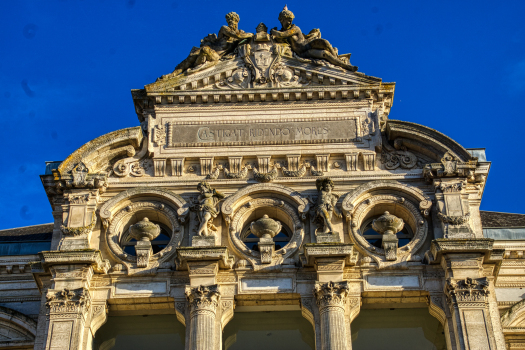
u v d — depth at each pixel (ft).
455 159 135.54
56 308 123.34
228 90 144.46
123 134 139.23
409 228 135.85
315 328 123.85
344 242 131.34
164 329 134.31
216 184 137.80
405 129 138.72
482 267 126.31
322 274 126.00
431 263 128.47
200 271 126.41
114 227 133.49
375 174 138.10
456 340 121.80
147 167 140.15
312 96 143.95
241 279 128.47
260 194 136.56
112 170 139.64
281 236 135.44
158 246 134.92
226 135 141.49
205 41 150.10
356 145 140.15
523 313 138.00
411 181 137.59
